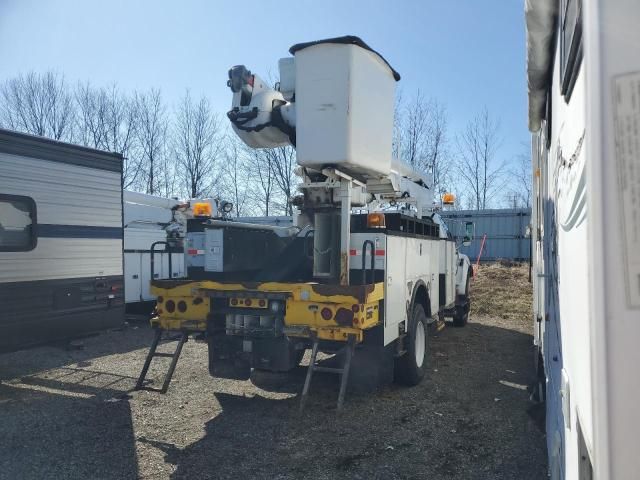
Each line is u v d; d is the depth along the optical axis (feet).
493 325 33.50
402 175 25.81
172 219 37.19
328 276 16.85
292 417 15.70
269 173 109.81
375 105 15.79
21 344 20.70
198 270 19.04
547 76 9.03
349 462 12.69
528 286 51.26
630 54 3.07
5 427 14.93
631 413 3.02
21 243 20.80
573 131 4.67
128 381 19.67
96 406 16.76
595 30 3.15
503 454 13.19
